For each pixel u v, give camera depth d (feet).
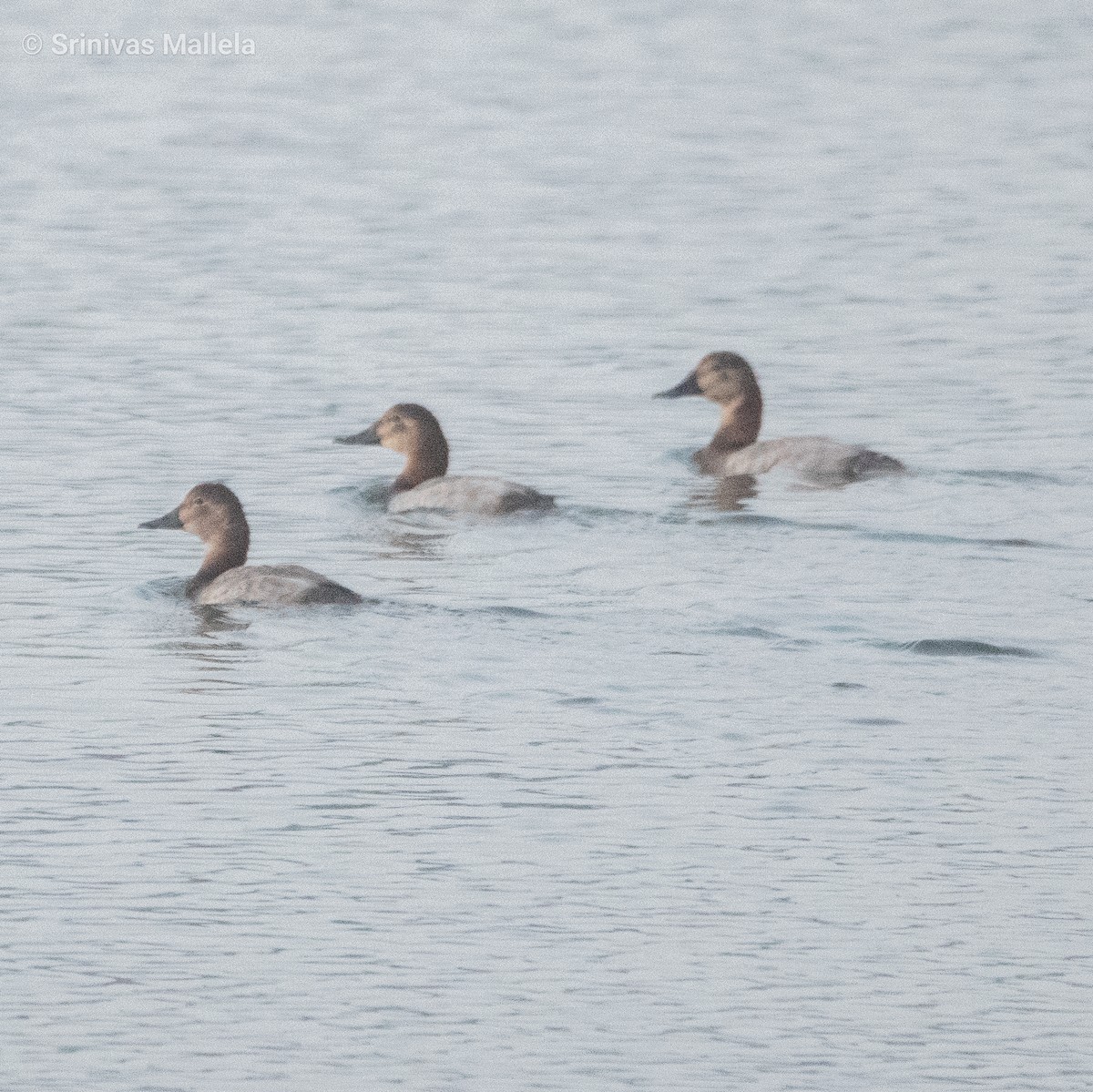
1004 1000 37.14
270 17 203.00
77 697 51.29
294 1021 36.11
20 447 77.25
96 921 39.47
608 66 180.86
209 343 94.73
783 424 82.02
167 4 207.62
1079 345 94.43
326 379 88.74
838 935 39.32
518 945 38.81
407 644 55.11
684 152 145.89
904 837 43.45
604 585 60.54
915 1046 35.65
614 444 79.41
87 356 91.91
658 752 47.83
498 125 155.53
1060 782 46.26
